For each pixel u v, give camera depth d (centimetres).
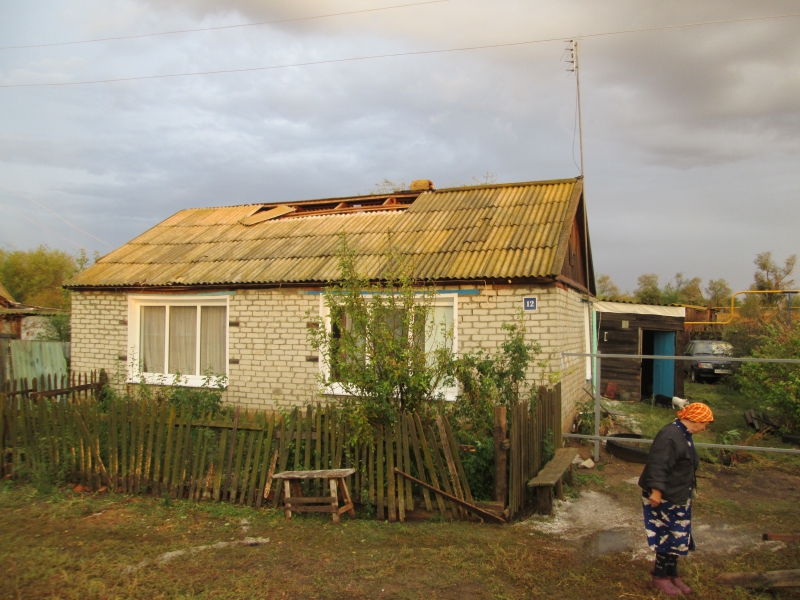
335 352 736
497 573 532
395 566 544
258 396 1136
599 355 904
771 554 576
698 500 750
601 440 959
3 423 868
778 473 881
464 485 667
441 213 1234
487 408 721
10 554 573
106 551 586
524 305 954
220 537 627
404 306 731
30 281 3425
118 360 1257
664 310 1705
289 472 679
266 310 1137
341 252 802
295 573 532
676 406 1384
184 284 1181
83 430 815
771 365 1125
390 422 686
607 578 523
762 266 3862
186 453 763
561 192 1194
